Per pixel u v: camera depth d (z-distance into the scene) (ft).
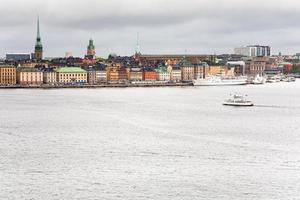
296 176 316.81
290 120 593.83
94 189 290.76
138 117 618.03
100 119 592.60
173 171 328.49
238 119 602.85
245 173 323.98
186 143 424.05
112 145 416.67
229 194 282.97
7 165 344.49
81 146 412.36
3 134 474.08
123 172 326.03
